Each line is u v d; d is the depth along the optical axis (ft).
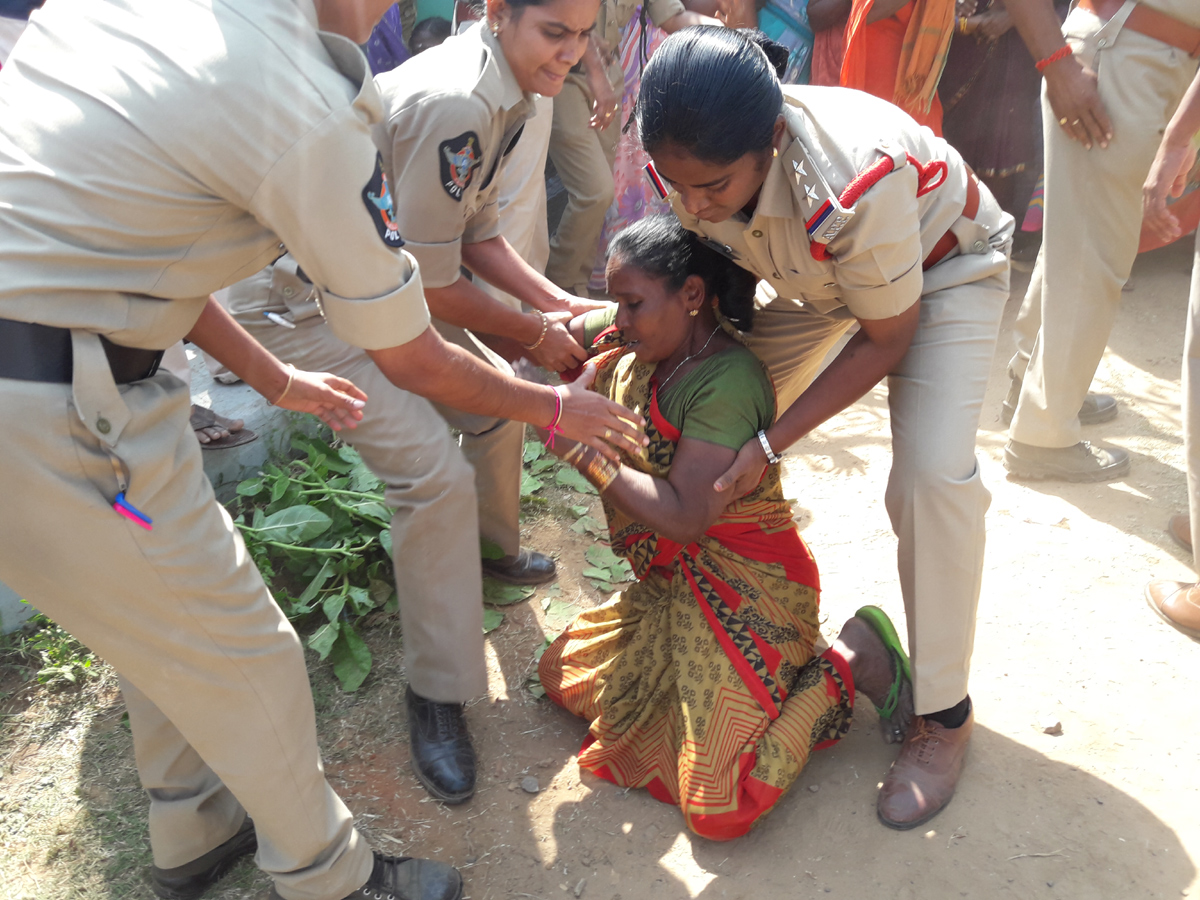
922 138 6.69
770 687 7.30
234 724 5.45
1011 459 11.66
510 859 7.05
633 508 6.96
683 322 7.21
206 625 5.16
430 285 7.45
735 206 6.19
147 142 4.32
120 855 7.04
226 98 4.32
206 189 4.50
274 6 4.54
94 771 7.72
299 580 9.74
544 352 8.20
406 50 14.38
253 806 5.72
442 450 7.32
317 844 5.97
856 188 5.82
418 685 7.84
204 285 4.90
